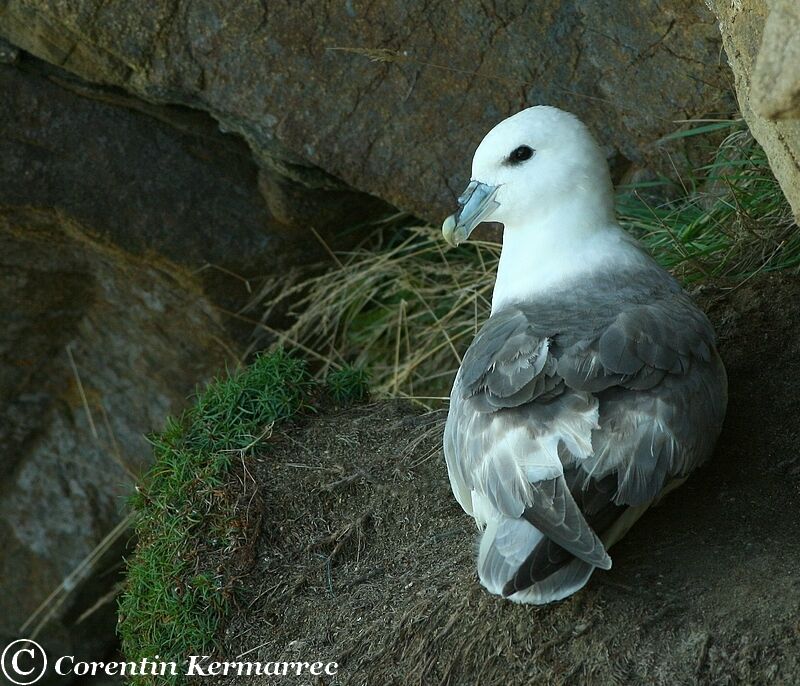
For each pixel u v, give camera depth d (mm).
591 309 7582
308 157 11531
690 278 9977
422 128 11305
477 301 12273
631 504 6688
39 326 13211
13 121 11836
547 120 8219
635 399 6914
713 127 10320
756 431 8266
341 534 8836
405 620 7777
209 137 12242
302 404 9844
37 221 12156
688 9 10250
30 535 14180
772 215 9867
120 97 11945
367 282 12672
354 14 10945
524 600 6547
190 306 12688
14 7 11094
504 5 10773
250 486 9141
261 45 11094
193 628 8641
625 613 7000
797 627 6660
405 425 9586
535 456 6695
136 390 13484
